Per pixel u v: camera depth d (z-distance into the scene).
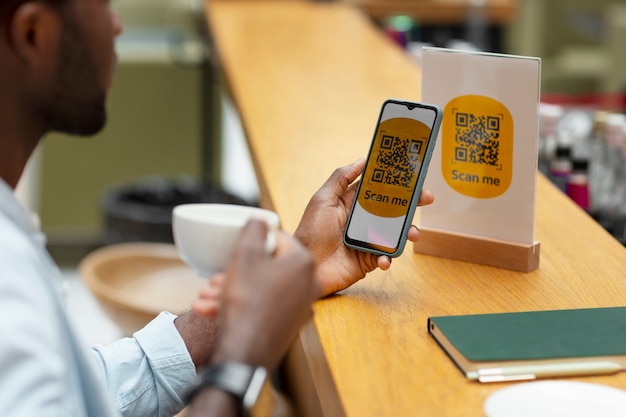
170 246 3.62
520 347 1.11
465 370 1.09
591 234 1.59
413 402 1.03
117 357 1.43
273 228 1.39
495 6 4.63
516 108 1.41
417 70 3.04
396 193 1.37
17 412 0.78
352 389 1.06
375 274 1.43
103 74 1.00
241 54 3.25
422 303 1.32
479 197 1.46
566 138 2.16
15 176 0.98
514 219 1.44
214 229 1.38
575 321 1.20
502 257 1.44
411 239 1.36
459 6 4.61
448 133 1.47
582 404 1.01
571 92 6.16
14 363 0.80
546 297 1.32
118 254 2.51
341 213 1.39
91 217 5.19
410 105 1.39
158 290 2.41
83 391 0.93
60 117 0.99
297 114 2.44
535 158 1.41
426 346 1.18
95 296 2.23
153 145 5.20
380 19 4.61
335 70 3.01
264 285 0.93
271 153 2.08
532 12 6.50
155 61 5.11
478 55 1.43
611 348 1.11
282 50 3.34
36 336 0.82
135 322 2.17
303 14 4.25
